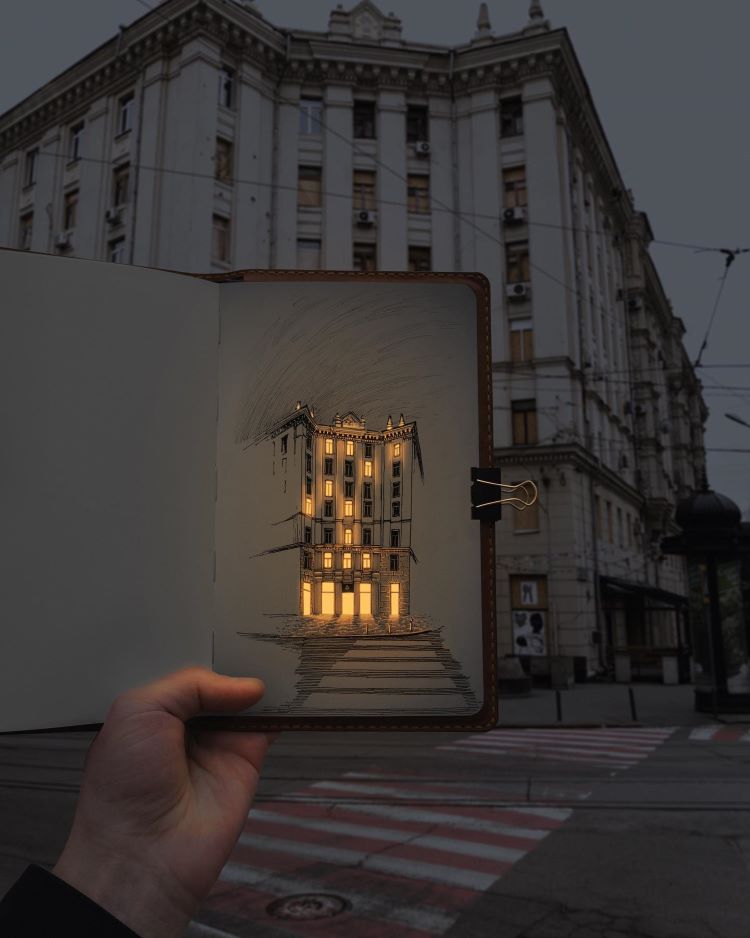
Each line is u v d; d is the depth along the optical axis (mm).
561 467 23422
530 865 5098
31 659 1223
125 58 24844
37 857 5340
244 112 23750
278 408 1517
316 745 10984
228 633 1388
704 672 15016
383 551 1479
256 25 24000
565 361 23781
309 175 25016
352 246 24719
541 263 24484
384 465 1519
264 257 23797
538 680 22078
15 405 1300
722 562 15070
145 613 1323
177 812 977
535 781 8164
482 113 25703
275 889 4641
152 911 869
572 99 26766
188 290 1514
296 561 1449
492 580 1469
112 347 1402
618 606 28438
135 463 1373
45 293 1368
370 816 6535
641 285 37156
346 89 25516
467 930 3998
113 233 24281
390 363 1565
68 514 1298
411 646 1446
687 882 4738
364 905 4363
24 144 29031
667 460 42812
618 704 16781
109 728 1019
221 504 1437
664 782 8062
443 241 25328
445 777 8414
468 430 1539
